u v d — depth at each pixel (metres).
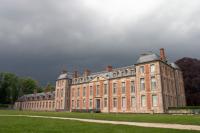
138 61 51.22
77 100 65.38
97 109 55.50
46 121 20.36
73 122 19.38
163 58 51.31
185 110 41.31
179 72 57.22
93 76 63.03
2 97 98.31
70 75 72.19
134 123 19.47
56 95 72.44
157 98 45.66
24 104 95.38
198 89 58.06
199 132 13.00
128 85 52.38
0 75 99.19
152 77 47.56
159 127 15.87
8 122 18.86
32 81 113.81
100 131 13.41
